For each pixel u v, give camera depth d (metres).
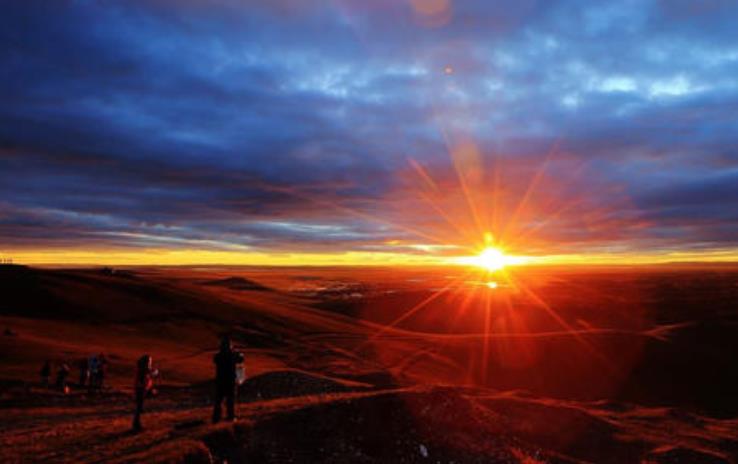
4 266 101.00
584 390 78.19
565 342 98.94
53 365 40.28
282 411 17.50
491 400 25.72
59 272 105.62
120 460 12.43
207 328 85.00
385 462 16.16
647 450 24.80
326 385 30.23
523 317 161.88
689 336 102.25
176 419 18.12
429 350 94.94
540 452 20.38
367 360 77.31
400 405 19.25
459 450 18.09
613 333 103.12
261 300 149.12
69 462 12.82
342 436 16.66
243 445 14.73
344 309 176.62
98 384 34.12
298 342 87.94
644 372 84.25
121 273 126.44
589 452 23.45
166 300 100.06
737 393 76.00
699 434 30.41
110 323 77.00
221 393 16.48
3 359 40.19
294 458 14.90
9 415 22.83
